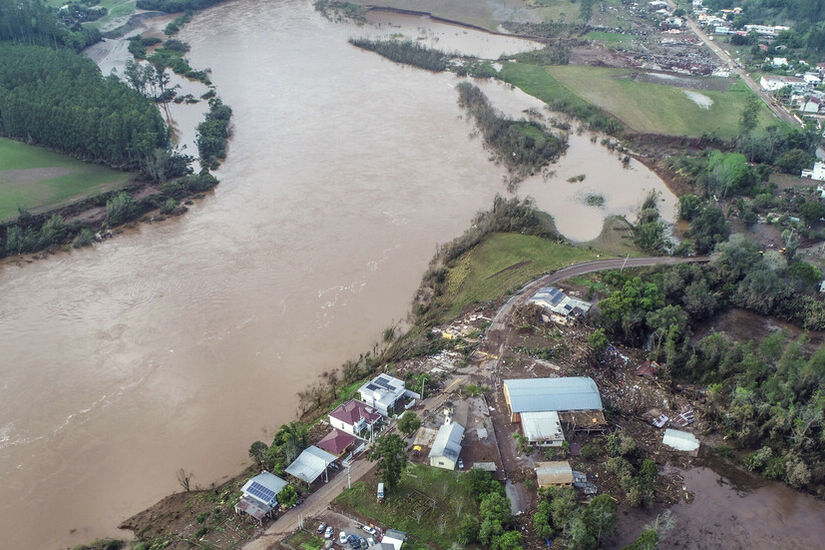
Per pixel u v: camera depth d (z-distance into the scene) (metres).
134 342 113.06
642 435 93.12
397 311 123.31
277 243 143.62
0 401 100.00
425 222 153.62
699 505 82.19
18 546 78.94
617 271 131.62
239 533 76.12
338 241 144.88
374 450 85.75
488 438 89.00
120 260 137.12
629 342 113.62
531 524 76.69
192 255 139.00
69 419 97.19
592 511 73.69
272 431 95.56
